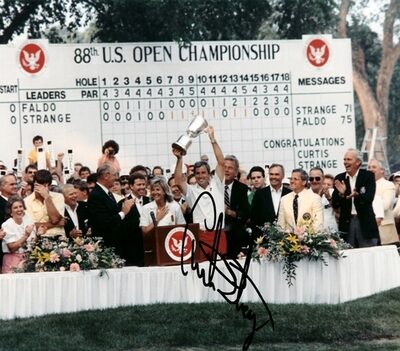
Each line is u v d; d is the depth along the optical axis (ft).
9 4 120.67
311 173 68.03
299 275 58.13
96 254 56.34
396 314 57.00
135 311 55.06
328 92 98.63
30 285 55.01
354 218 67.41
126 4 114.21
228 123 96.89
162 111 95.86
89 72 94.99
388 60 196.24
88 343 51.52
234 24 125.49
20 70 94.07
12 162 93.66
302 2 137.08
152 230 57.72
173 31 112.47
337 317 55.77
